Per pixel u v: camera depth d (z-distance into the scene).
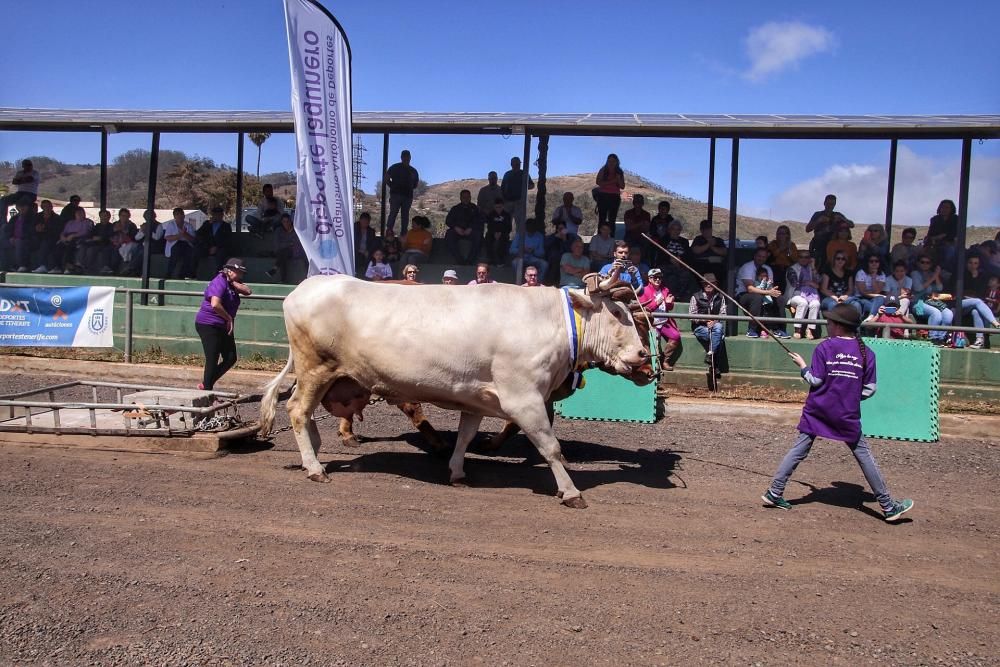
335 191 10.27
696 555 5.89
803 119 12.29
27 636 4.44
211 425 8.19
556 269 14.29
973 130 11.33
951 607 5.18
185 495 6.81
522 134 12.59
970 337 12.19
